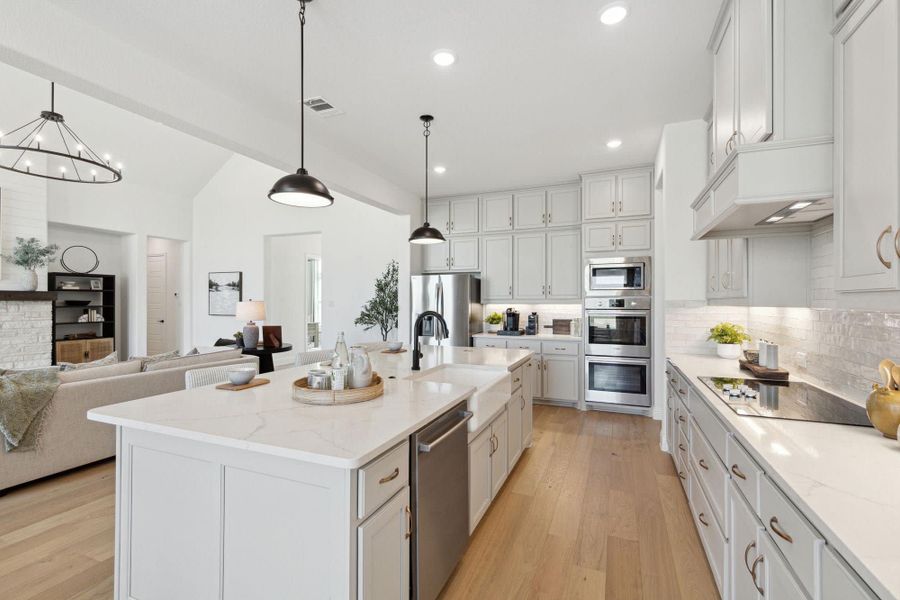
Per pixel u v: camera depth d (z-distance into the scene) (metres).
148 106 2.51
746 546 1.46
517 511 2.62
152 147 6.57
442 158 4.36
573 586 1.95
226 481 1.47
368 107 3.21
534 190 5.45
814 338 2.39
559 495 2.83
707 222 2.23
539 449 3.69
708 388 2.17
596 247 4.89
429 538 1.72
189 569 1.54
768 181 1.54
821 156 1.48
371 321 6.04
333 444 1.35
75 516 2.48
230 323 7.54
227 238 7.54
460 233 5.81
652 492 2.86
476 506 2.30
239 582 1.46
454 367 2.97
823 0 1.52
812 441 1.39
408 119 3.43
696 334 3.51
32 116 5.19
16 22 1.94
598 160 4.47
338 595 1.30
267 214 7.22
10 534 2.30
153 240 8.28
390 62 2.62
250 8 2.12
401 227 5.70
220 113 2.95
